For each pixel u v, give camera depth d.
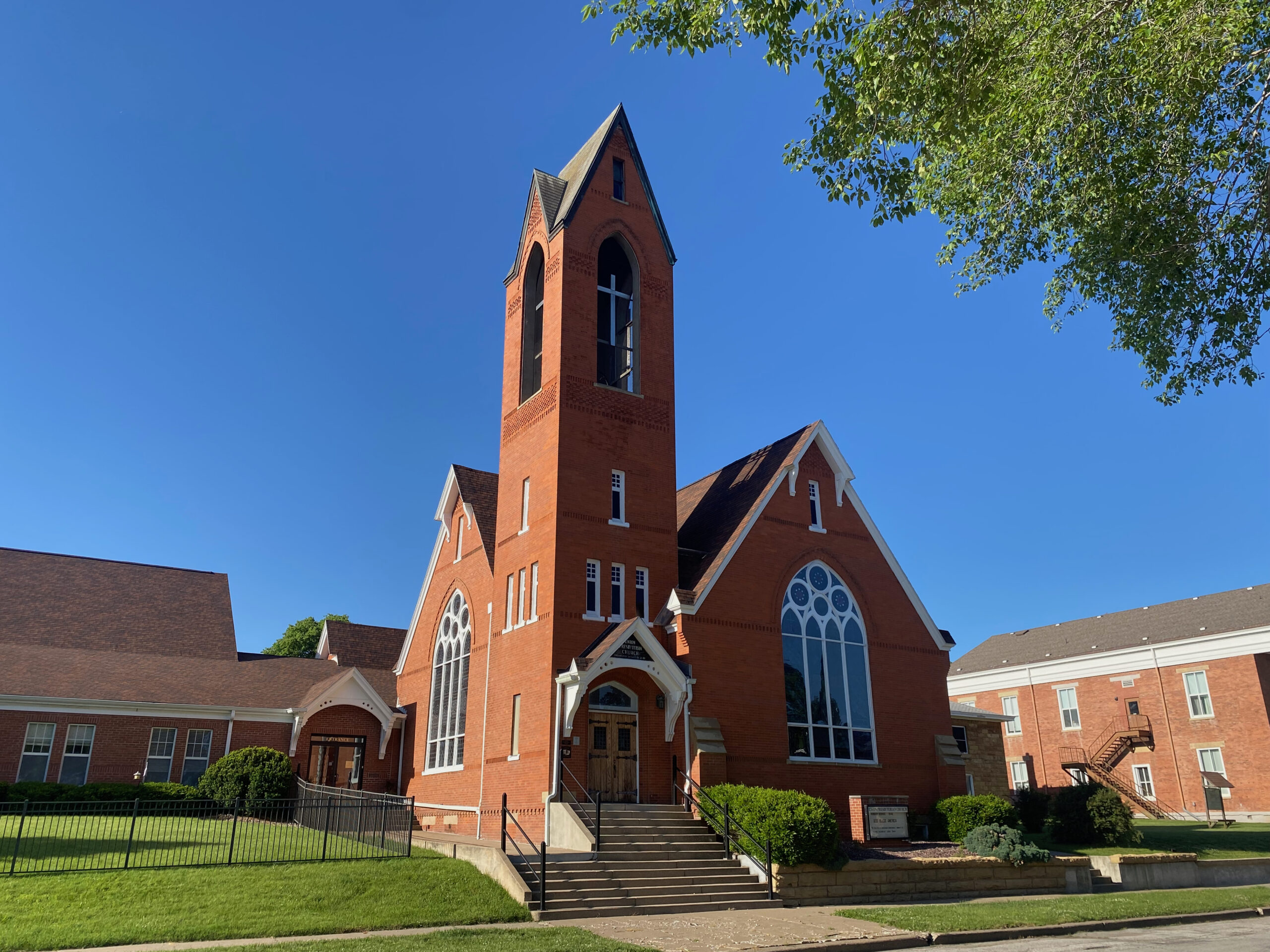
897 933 15.82
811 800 20.33
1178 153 15.61
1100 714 51.66
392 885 17.17
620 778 23.98
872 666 28.81
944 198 19.20
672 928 15.93
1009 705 57.38
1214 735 45.84
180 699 32.88
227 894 15.89
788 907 18.86
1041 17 14.95
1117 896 21.34
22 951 12.88
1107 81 15.25
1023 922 17.27
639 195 30.12
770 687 26.22
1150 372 18.00
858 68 14.85
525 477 27.70
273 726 33.94
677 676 24.14
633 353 28.77
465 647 31.62
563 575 24.73
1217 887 24.77
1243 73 14.66
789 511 28.77
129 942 13.45
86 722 31.22
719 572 26.39
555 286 27.81
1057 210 17.84
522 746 24.66
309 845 20.88
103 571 39.34
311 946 13.16
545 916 16.53
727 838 20.97
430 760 32.62
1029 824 31.52
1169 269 16.52
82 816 25.48
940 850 23.27
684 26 15.03
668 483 27.59
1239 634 45.53
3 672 31.02
